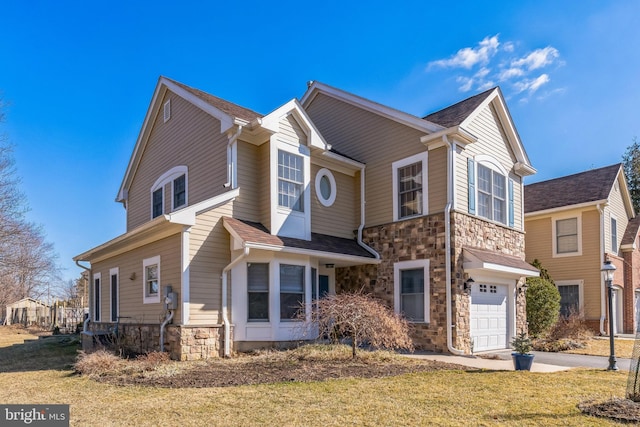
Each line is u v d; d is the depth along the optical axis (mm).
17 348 14797
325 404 6141
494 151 14352
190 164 13578
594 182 20000
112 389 7258
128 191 17703
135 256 12930
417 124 12930
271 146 11938
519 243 15008
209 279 10695
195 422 5395
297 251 11422
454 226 11883
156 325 10977
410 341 10758
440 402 6262
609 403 6035
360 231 14094
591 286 18391
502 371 8625
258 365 9070
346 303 9992
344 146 15234
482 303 12750
